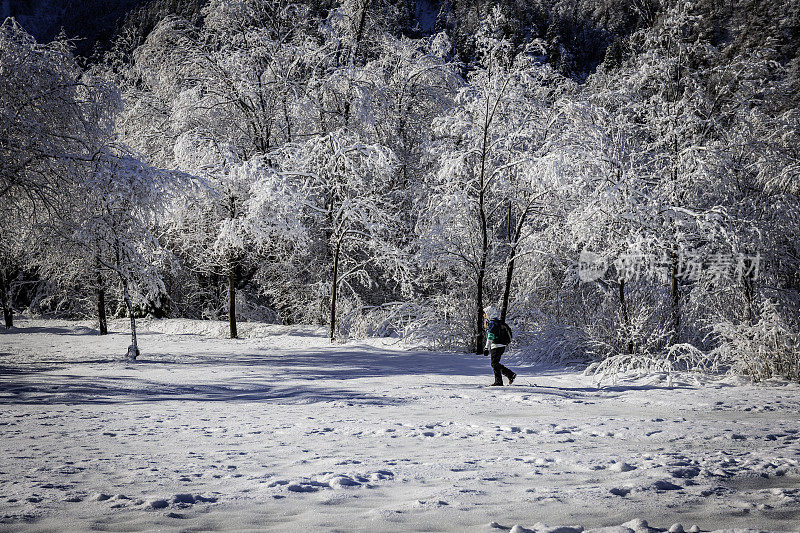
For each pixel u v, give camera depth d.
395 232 26.48
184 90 30.06
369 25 32.00
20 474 3.86
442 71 29.84
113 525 2.38
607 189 14.95
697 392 10.01
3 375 14.80
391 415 7.41
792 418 6.75
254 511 2.65
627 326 14.61
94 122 19.64
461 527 2.26
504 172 21.14
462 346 21.33
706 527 2.18
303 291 32.25
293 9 30.89
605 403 8.66
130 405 9.31
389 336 25.45
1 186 18.08
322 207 27.58
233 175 24.80
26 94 18.14
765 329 11.96
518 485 3.18
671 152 17.28
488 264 22.59
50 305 44.31
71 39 20.45
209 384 12.70
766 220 16.81
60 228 19.72
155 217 20.45
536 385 11.63
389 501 2.86
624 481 3.18
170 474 3.77
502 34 21.92
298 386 11.98
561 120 20.81
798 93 17.92
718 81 17.78
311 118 29.09
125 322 38.16
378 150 24.41
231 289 29.28
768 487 3.02
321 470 3.83
